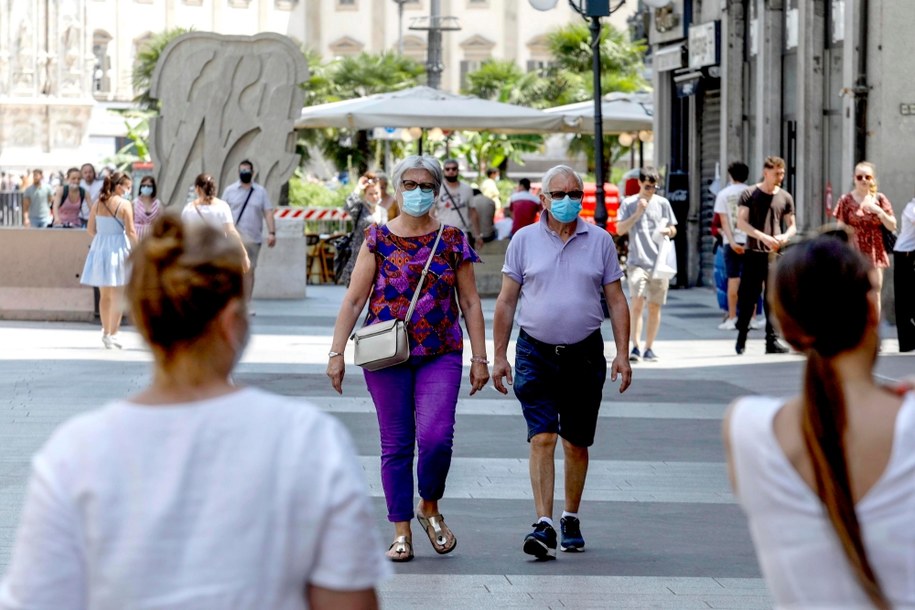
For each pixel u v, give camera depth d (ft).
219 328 18.17
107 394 87.04
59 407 81.82
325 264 195.21
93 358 105.81
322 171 453.17
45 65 363.76
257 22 612.70
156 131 163.53
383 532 54.49
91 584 17.47
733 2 171.83
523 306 51.44
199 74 163.02
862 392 19.35
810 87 147.43
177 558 17.26
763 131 161.07
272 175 164.04
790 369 100.99
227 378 18.40
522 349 51.29
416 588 46.44
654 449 71.61
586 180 349.00
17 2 360.48
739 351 110.63
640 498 60.64
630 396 89.15
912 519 18.49
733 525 55.88
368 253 49.83
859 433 18.89
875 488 18.66
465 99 193.16
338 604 17.57
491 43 646.74
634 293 105.91
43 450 17.83
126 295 18.21
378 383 49.62
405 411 49.75
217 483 17.42
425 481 50.06
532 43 647.15
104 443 17.60
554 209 50.60
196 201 123.03
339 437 17.89
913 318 105.40
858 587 18.52
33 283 138.51
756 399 19.92
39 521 17.42
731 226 122.11
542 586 46.85
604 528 55.36
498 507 58.75
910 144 130.93
